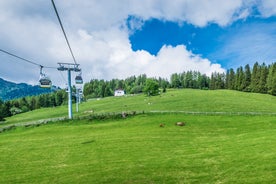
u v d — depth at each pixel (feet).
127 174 77.51
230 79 640.17
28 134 158.92
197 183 67.46
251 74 570.05
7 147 124.88
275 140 104.01
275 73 496.64
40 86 152.97
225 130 142.10
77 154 104.73
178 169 79.15
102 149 109.81
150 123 167.22
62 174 82.07
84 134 145.48
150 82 492.13
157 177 73.41
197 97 406.82
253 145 100.01
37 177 80.94
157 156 95.09
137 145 113.29
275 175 68.13
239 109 298.15
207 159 87.61
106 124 172.45
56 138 139.23
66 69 206.28
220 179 69.00
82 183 73.05
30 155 107.76
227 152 94.27
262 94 488.85
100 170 83.10
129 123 170.71
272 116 172.76
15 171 88.38
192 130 144.05
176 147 107.55
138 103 403.75
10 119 481.87
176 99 397.80
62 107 552.00
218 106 316.60
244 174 70.95
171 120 172.14
